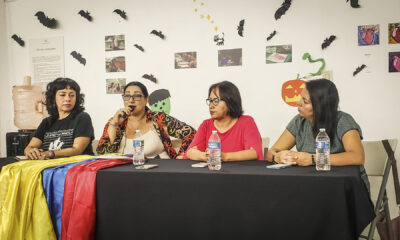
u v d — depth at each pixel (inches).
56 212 65.1
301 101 71.6
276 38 121.9
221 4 126.8
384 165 85.4
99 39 139.6
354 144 65.6
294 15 120.0
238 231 55.9
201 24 129.1
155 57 134.0
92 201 62.2
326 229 51.7
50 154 83.4
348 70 116.0
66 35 143.3
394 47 111.7
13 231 64.9
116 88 138.3
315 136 71.8
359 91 115.3
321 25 117.7
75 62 142.8
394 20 111.4
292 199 53.3
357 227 51.3
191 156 78.7
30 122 141.9
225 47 126.9
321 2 117.6
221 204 56.6
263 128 124.0
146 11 134.5
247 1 124.3
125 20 136.7
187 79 131.0
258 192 54.9
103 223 62.6
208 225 57.2
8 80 150.2
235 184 55.9
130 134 98.0
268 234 54.6
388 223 82.1
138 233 60.7
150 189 59.9
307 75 119.2
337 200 51.1
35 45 146.9
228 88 81.7
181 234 58.6
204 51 129.0
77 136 93.7
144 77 134.5
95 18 139.8
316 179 52.1
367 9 113.7
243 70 125.3
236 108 82.1
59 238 64.7
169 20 132.3
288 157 65.4
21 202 66.1
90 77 141.1
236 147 82.0
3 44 149.1
